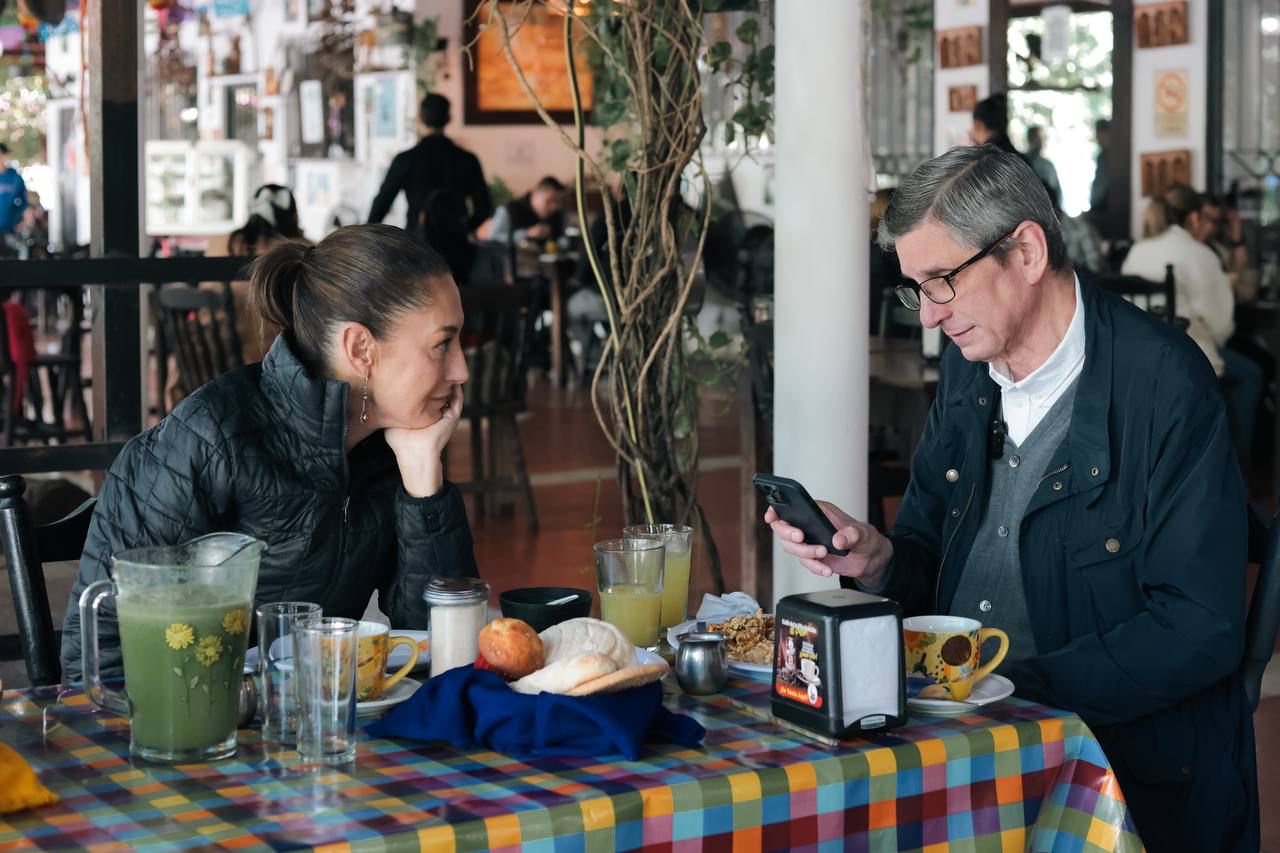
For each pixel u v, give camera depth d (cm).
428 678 159
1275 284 755
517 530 555
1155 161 873
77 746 137
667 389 302
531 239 1048
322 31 916
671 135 296
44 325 982
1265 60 841
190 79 920
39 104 796
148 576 131
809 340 297
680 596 189
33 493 385
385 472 191
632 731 132
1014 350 192
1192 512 177
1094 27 886
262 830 115
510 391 557
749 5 348
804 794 130
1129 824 144
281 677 137
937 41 905
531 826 118
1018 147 880
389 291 176
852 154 294
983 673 155
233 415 179
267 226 568
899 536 209
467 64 1207
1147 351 184
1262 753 335
